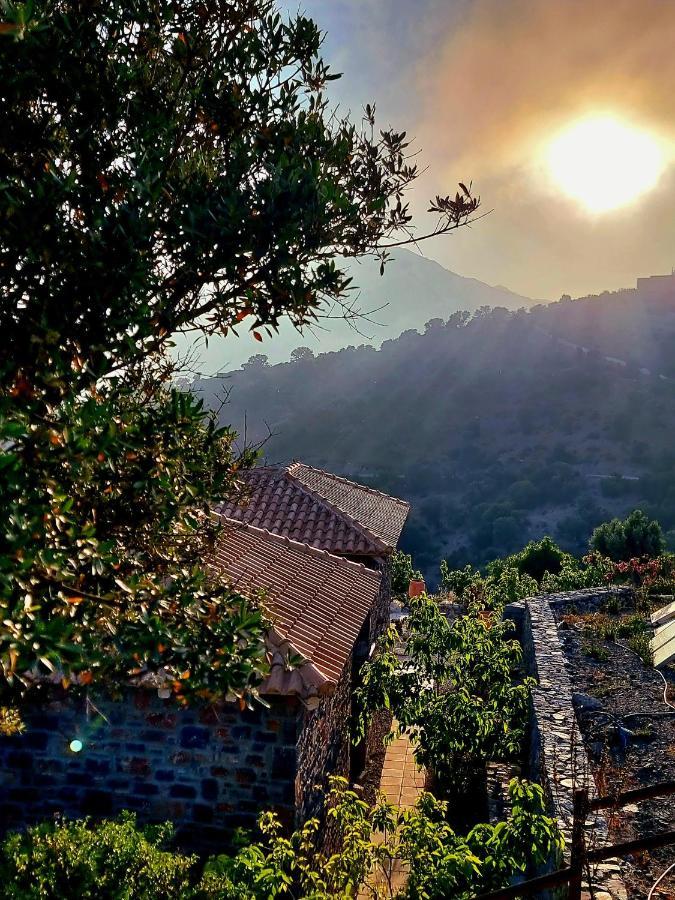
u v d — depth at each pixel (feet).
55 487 14.46
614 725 33.68
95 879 22.54
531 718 38.91
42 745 32.12
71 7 17.31
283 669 29.86
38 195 14.97
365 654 53.83
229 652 18.28
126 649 16.71
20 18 12.95
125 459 17.79
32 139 16.58
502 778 36.50
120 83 17.57
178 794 31.30
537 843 21.89
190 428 18.51
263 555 45.24
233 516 63.05
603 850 14.67
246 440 23.12
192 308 18.93
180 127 19.51
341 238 20.01
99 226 15.64
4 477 12.37
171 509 18.81
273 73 21.30
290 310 19.07
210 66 20.39
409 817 24.93
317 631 37.01
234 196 17.24
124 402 19.10
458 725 38.06
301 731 31.27
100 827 25.59
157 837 26.27
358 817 25.54
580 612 56.13
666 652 41.98
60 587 14.75
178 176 18.62
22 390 14.94
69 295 16.01
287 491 66.08
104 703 31.65
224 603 19.42
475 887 22.26
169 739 31.30
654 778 28.58
